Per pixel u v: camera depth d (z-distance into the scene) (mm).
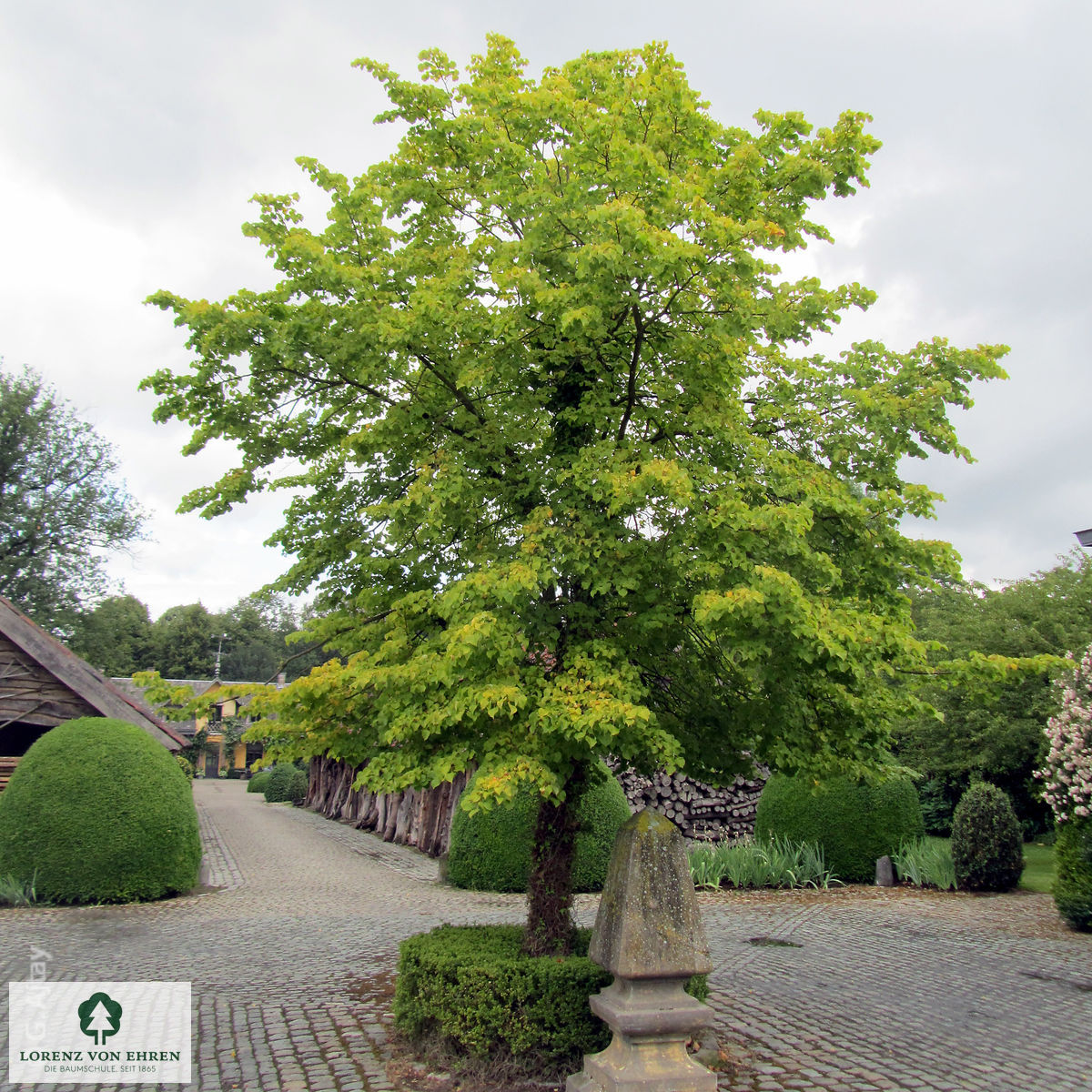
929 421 5805
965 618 19547
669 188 4977
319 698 5527
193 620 67188
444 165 6570
